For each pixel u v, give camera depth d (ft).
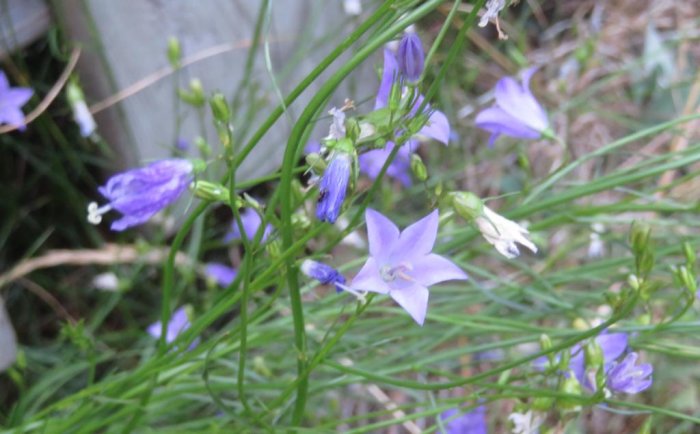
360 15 1.59
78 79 1.39
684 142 1.79
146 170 0.82
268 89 1.47
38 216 1.53
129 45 1.36
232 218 1.64
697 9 2.15
